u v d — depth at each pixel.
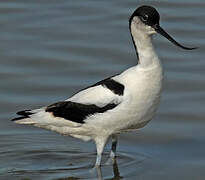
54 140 13.30
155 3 19.17
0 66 15.98
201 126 13.47
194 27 17.70
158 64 11.49
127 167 12.26
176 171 11.99
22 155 12.73
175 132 13.32
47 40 17.19
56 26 17.95
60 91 14.91
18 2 19.33
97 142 12.04
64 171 12.20
